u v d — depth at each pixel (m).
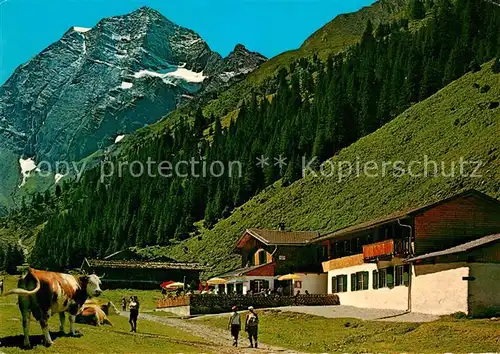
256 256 96.81
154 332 48.09
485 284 55.09
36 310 32.03
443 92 171.25
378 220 75.00
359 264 75.38
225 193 198.62
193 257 165.88
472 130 138.38
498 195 107.19
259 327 59.34
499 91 148.62
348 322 57.78
